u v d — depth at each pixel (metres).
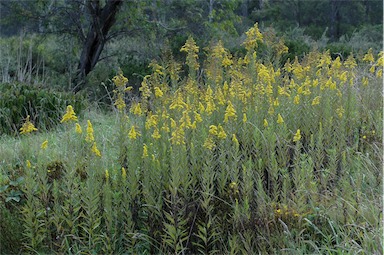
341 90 5.49
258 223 3.93
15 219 4.20
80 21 13.95
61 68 14.76
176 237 3.83
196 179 4.19
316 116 5.03
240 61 5.63
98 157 4.16
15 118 8.24
